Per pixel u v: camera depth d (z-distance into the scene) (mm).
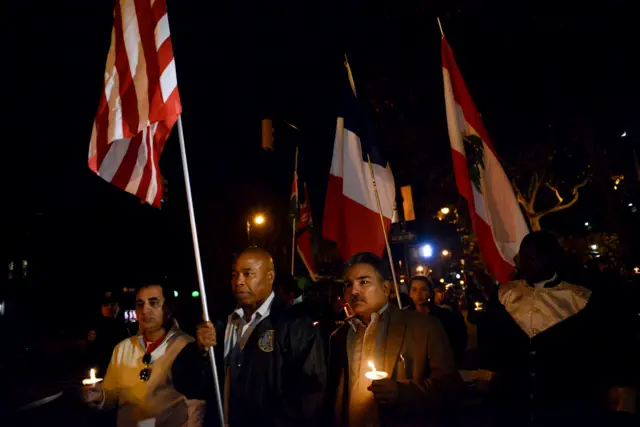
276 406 3943
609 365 3740
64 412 10375
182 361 4406
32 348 23688
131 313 15945
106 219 27062
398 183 15672
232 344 4301
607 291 3967
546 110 12789
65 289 26812
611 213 9945
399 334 3795
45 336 25688
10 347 23078
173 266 26172
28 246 26547
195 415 4414
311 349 4012
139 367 4395
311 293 8164
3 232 25891
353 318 4055
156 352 4418
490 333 4262
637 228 9641
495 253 5094
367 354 3824
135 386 4348
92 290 26812
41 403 11906
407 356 3734
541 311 3934
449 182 15492
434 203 16562
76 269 26828
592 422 3689
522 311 3996
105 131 4203
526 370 4000
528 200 18016
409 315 3875
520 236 5172
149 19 4348
